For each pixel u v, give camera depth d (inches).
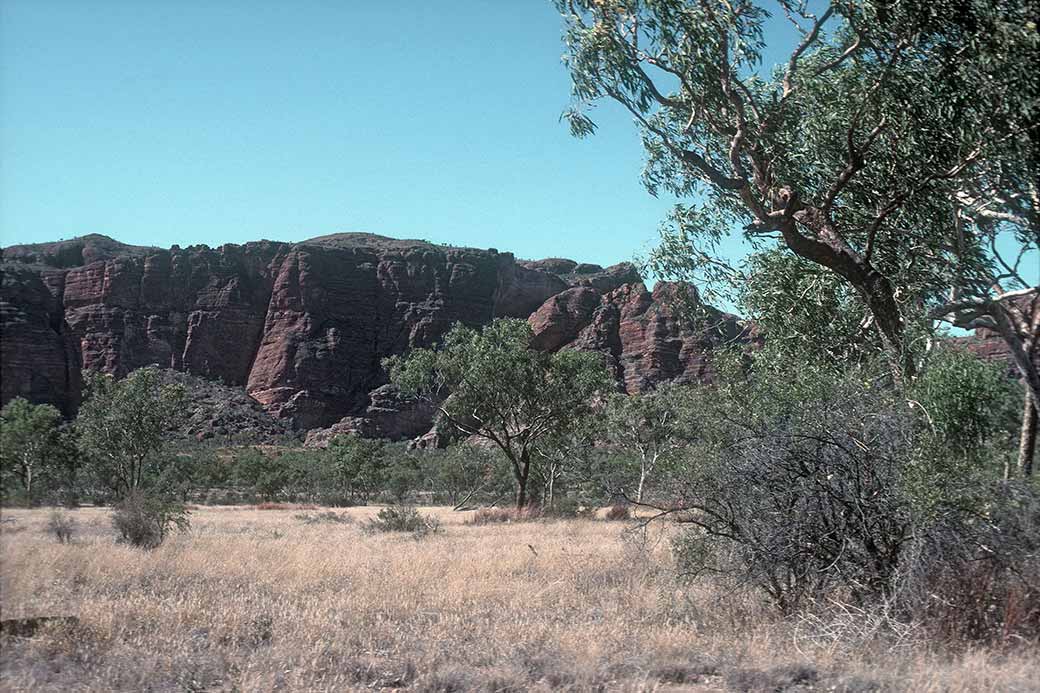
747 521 349.1
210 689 249.6
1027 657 281.0
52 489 1457.9
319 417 7308.1
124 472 1665.8
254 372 7598.4
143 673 255.1
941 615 306.5
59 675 256.8
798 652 288.8
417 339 7849.4
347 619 350.9
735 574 354.9
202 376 7475.4
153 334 7440.9
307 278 7854.3
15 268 7352.4
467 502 2247.8
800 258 577.3
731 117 541.6
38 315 7209.6
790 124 538.9
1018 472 351.9
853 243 561.0
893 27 470.6
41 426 1003.3
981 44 446.0
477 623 344.8
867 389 358.0
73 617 319.3
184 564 541.0
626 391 6697.8
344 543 772.0
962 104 477.1
